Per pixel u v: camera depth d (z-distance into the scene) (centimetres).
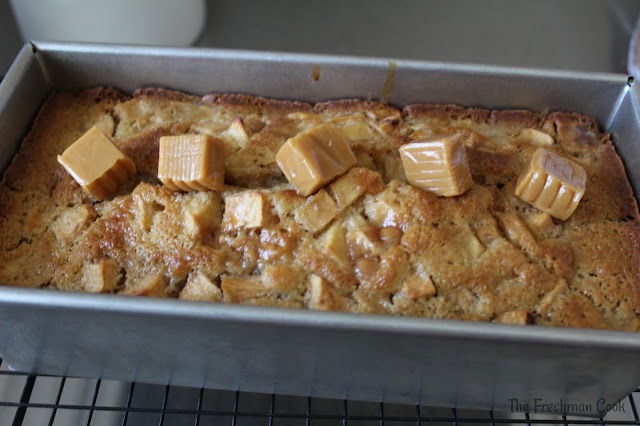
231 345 23
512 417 28
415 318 21
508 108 29
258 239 25
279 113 29
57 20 35
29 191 26
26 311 22
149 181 26
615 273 25
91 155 25
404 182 26
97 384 26
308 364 24
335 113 29
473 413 28
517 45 42
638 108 27
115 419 28
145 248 25
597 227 26
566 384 24
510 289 24
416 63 28
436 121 29
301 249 24
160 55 28
